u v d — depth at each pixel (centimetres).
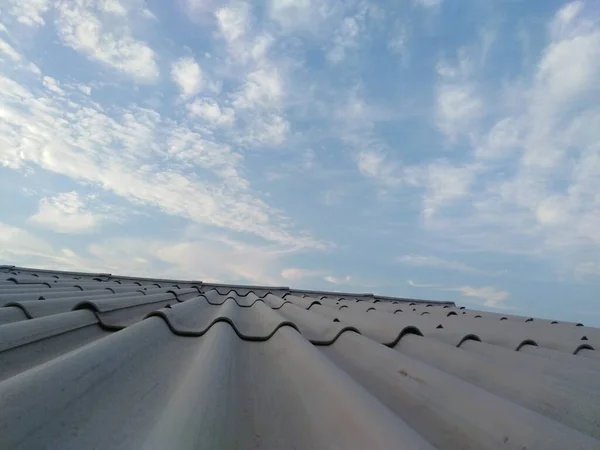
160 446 133
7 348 235
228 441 161
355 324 459
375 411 167
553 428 171
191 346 297
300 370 241
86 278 970
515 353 334
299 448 165
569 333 494
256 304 597
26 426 141
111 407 175
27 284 612
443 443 172
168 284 1014
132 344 249
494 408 188
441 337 403
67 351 264
